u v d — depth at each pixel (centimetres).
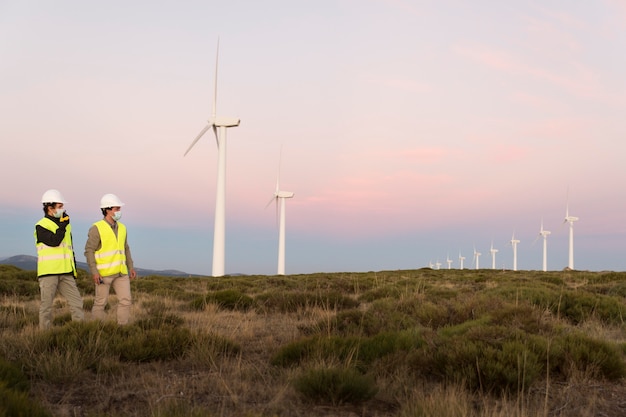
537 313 1014
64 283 995
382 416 525
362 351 753
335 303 1412
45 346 734
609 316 1225
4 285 1908
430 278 3175
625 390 639
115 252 998
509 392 591
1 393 461
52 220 959
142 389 602
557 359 705
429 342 779
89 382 633
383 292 1773
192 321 1180
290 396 582
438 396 521
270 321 1245
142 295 1883
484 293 1653
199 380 643
